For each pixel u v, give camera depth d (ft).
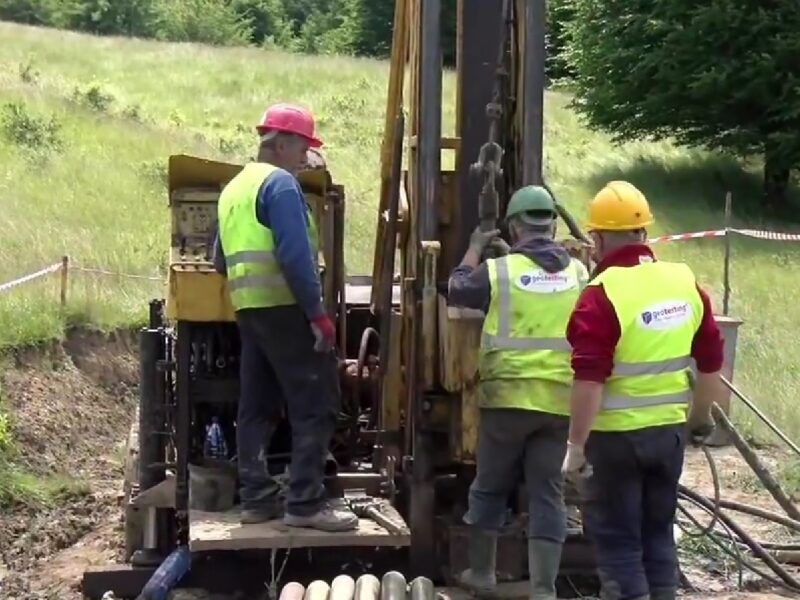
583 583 19.94
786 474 29.55
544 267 17.92
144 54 106.42
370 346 22.06
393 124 22.07
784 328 45.29
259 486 18.85
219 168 20.45
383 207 22.33
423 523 19.67
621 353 16.16
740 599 20.70
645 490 16.72
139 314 37.01
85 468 29.91
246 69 103.45
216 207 20.54
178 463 19.88
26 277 35.12
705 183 86.22
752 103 86.02
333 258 20.76
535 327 17.76
